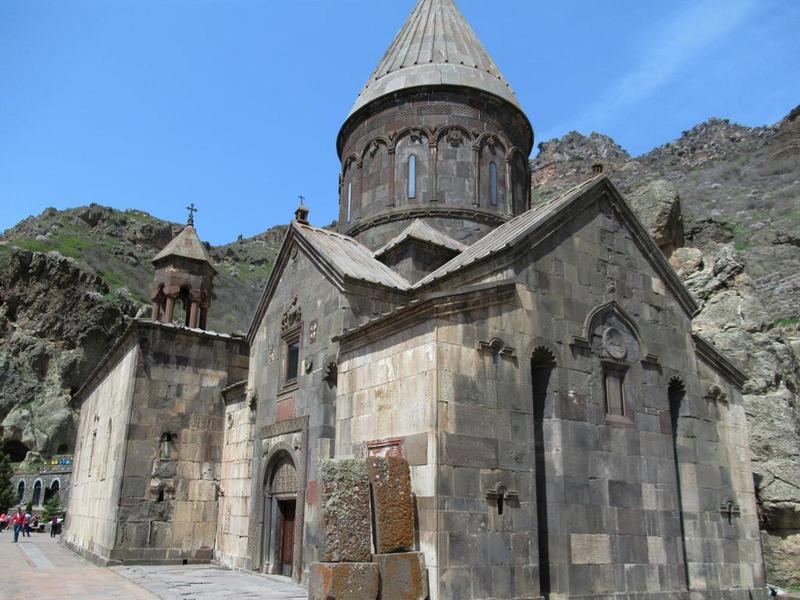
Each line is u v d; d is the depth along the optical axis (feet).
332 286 51.96
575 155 358.84
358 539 34.91
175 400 67.82
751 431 71.10
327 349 50.42
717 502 51.96
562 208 48.24
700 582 48.73
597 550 42.63
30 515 149.59
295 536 48.78
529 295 44.78
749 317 79.87
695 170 269.03
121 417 67.67
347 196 77.25
